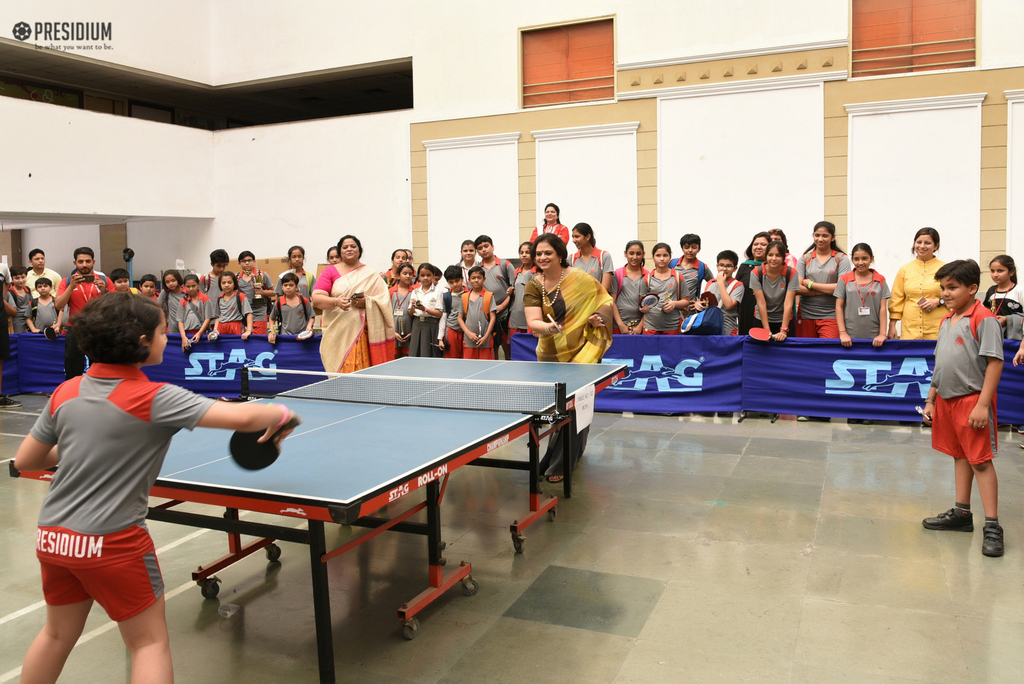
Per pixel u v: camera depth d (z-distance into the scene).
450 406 3.91
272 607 3.33
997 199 9.55
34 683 2.25
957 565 3.56
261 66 13.97
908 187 9.88
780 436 6.11
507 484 5.05
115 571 2.10
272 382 7.89
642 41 10.99
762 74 10.38
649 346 7.07
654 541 3.95
